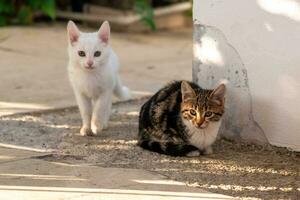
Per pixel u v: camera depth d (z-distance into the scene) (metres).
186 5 14.56
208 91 6.47
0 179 5.70
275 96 6.57
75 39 7.02
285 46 6.42
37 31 13.19
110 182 5.66
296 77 6.40
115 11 13.89
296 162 6.32
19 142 6.88
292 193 5.53
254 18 6.59
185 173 5.96
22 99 8.62
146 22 13.73
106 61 7.01
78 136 7.14
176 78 9.97
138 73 10.30
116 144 6.84
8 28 13.34
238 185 5.69
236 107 6.88
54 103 8.45
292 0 6.30
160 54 11.82
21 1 13.84
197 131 6.39
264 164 6.26
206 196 5.36
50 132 7.29
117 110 8.26
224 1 6.76
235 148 6.77
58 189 5.48
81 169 6.01
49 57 11.20
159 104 6.64
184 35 13.81
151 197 5.32
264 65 6.60
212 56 6.99
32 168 6.02
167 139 6.52
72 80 7.12
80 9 14.43
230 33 6.79
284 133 6.58
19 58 11.08
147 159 6.35
